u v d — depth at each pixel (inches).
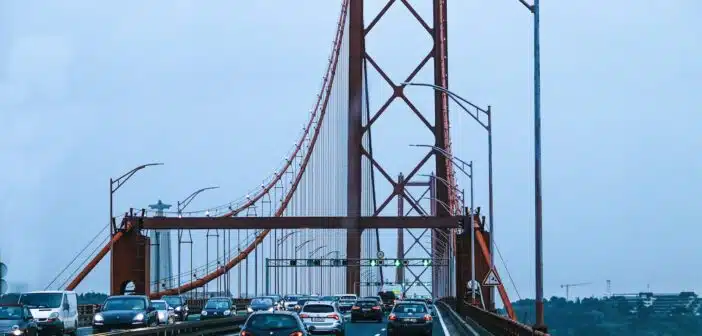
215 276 6466.5
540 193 1847.9
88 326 4212.6
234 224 5255.9
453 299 5703.7
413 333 2888.8
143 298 3048.7
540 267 1830.7
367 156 6835.6
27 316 2539.4
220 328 3078.2
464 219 5182.1
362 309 4429.1
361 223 5216.5
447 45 6673.2
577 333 3580.2
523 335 1878.7
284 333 1846.7
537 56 1861.5
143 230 5260.8
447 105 6584.6
